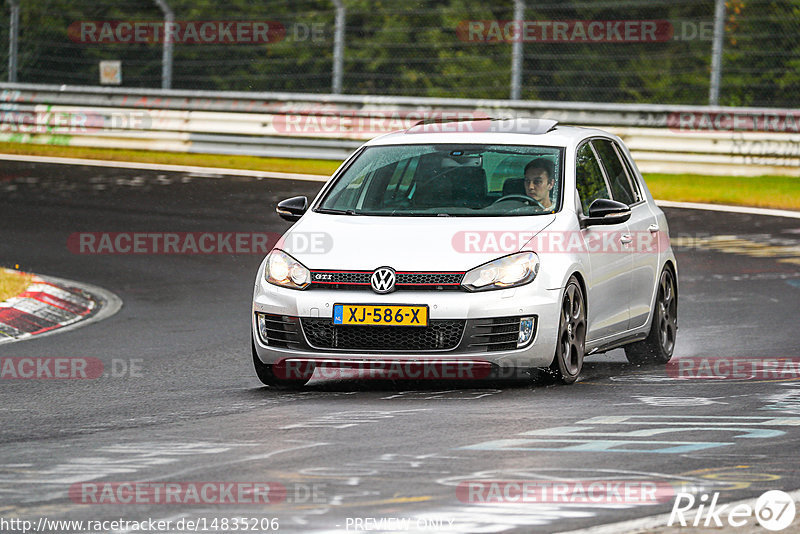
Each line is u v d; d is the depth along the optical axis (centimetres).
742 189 7238
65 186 7250
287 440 2173
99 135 8856
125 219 6256
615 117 7706
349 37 10581
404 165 3017
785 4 9394
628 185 3281
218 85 10925
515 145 3034
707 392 2680
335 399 2641
